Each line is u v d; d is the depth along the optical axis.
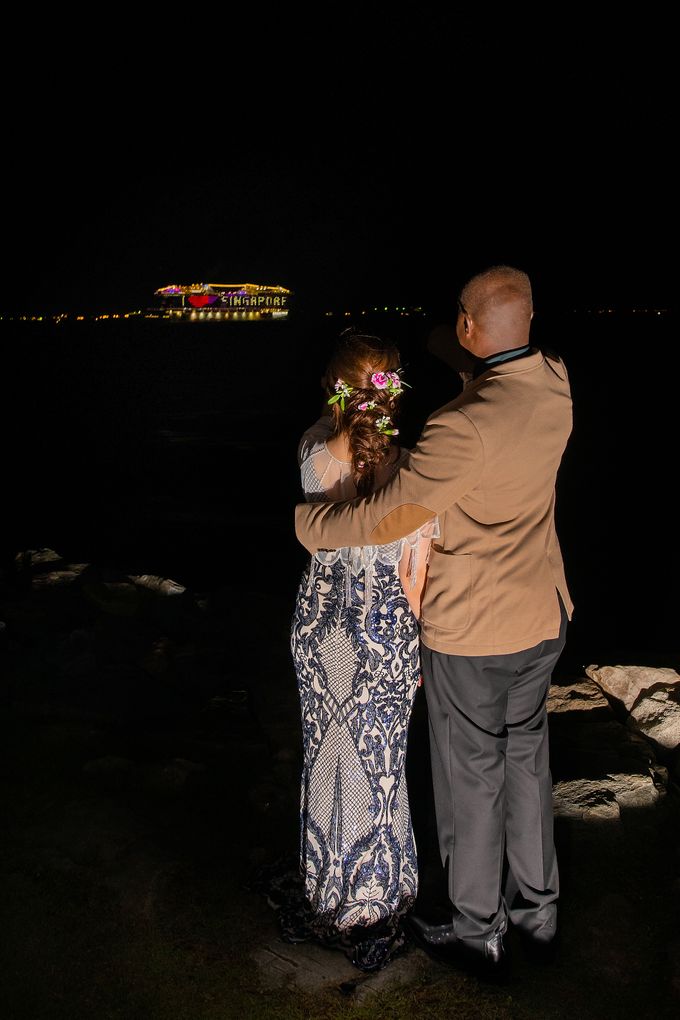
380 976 2.52
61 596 5.65
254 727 4.00
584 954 2.61
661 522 20.06
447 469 2.17
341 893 2.65
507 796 2.54
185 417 48.53
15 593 5.70
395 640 2.56
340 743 2.61
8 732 3.86
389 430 2.39
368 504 2.25
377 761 2.61
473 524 2.31
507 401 2.21
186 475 27.41
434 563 2.39
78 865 2.95
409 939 2.66
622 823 3.20
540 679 2.45
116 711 4.11
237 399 60.19
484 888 2.46
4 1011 2.39
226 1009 2.41
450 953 2.58
